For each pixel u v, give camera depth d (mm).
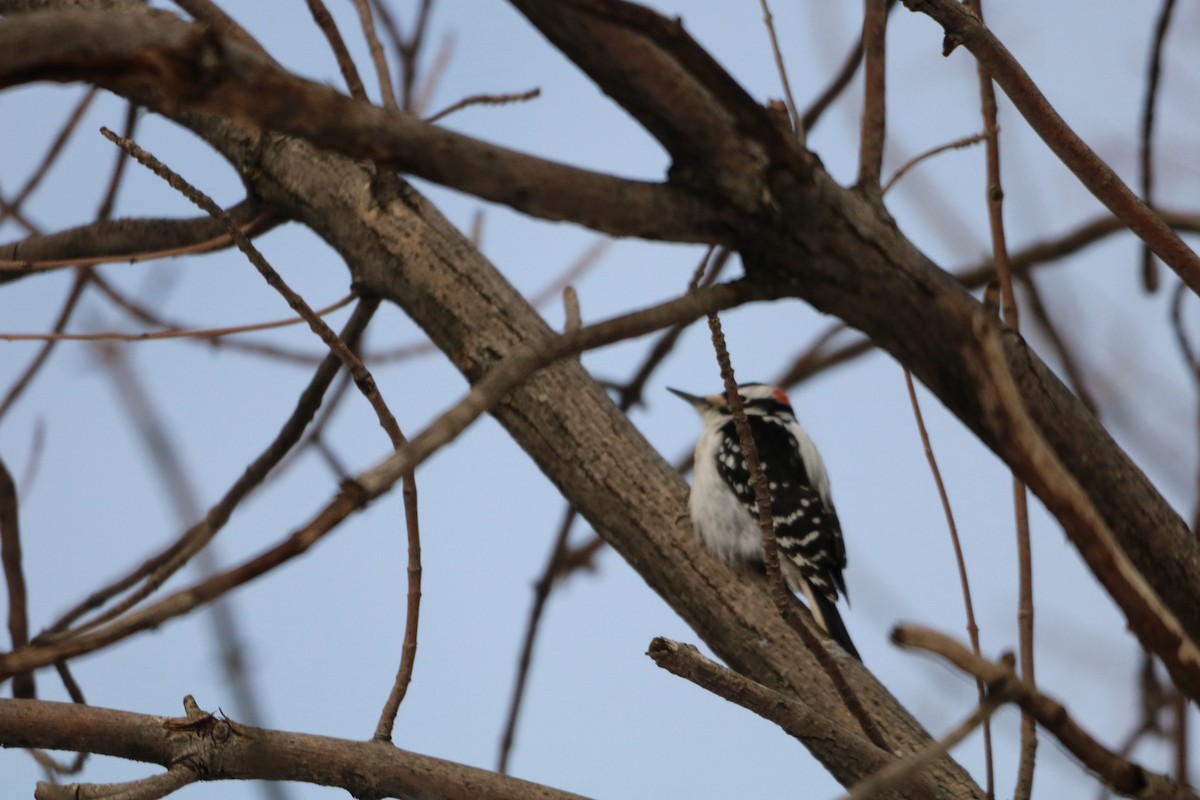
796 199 4520
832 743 6051
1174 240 6266
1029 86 6340
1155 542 5605
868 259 4707
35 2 7719
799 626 6320
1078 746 4039
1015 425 4641
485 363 8641
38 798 6137
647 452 9000
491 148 4180
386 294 8906
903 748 7723
